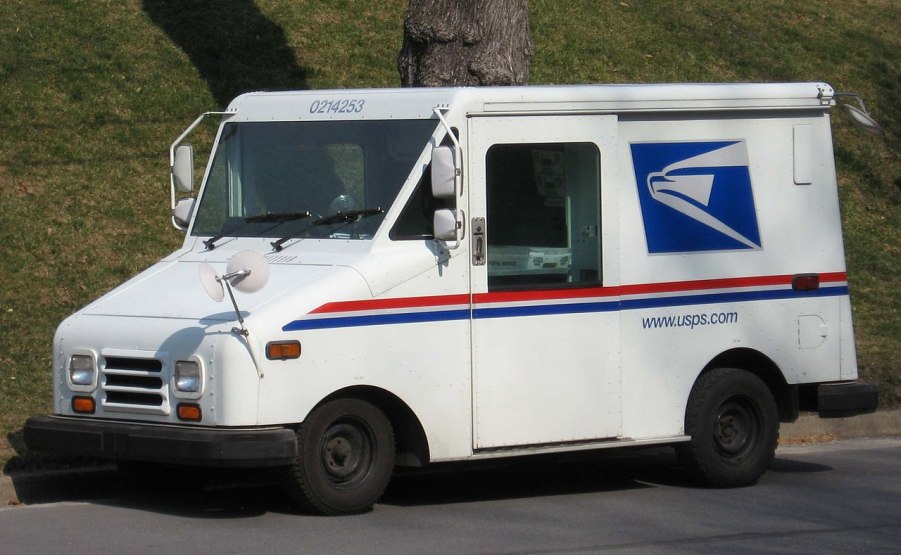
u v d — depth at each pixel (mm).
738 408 12508
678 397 12109
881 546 9930
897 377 16703
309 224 11195
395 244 10766
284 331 10062
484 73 15422
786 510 11352
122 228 18094
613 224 11719
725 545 9898
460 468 13633
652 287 11930
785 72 27391
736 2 29891
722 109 12281
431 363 10805
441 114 10859
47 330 15539
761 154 12633
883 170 25562
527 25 15922
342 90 11625
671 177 12086
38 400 13555
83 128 19891
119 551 9445
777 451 14781
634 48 26422
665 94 11953
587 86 11656
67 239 17578
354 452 10672
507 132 11211
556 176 11469
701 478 12320
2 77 20453
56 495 11727
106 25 22406
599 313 11625
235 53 22547
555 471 13539
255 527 10281
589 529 10430
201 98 21219
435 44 15492
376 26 24438
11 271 16734
